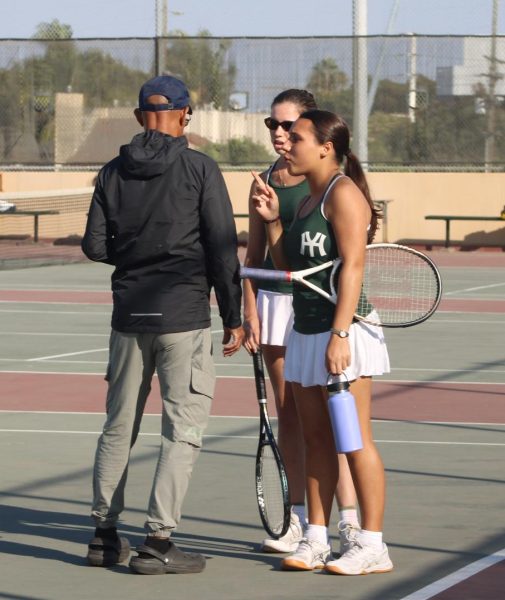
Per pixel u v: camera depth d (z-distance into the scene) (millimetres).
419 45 41719
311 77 42094
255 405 15406
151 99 8648
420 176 42531
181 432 8570
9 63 43750
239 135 42719
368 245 8844
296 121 8500
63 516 10203
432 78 41938
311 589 8164
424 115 42031
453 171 42469
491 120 41906
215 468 11883
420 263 8867
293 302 8641
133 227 8500
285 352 9336
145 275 8539
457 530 9641
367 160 42406
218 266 8516
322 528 8758
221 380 17438
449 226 41875
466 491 10953
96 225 8672
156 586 8266
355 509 8945
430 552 9031
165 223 8469
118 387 8703
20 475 11648
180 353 8531
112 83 43344
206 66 42688
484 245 42438
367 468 8477
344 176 8438
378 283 8938
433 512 10203
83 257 39094
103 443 8758
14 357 19641
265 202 8852
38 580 8406
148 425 14094
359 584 8266
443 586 8125
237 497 10750
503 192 42281
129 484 11281
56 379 17484
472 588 8070
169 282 8516
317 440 8703
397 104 42125
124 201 8531
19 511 10352
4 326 23656
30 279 33344
